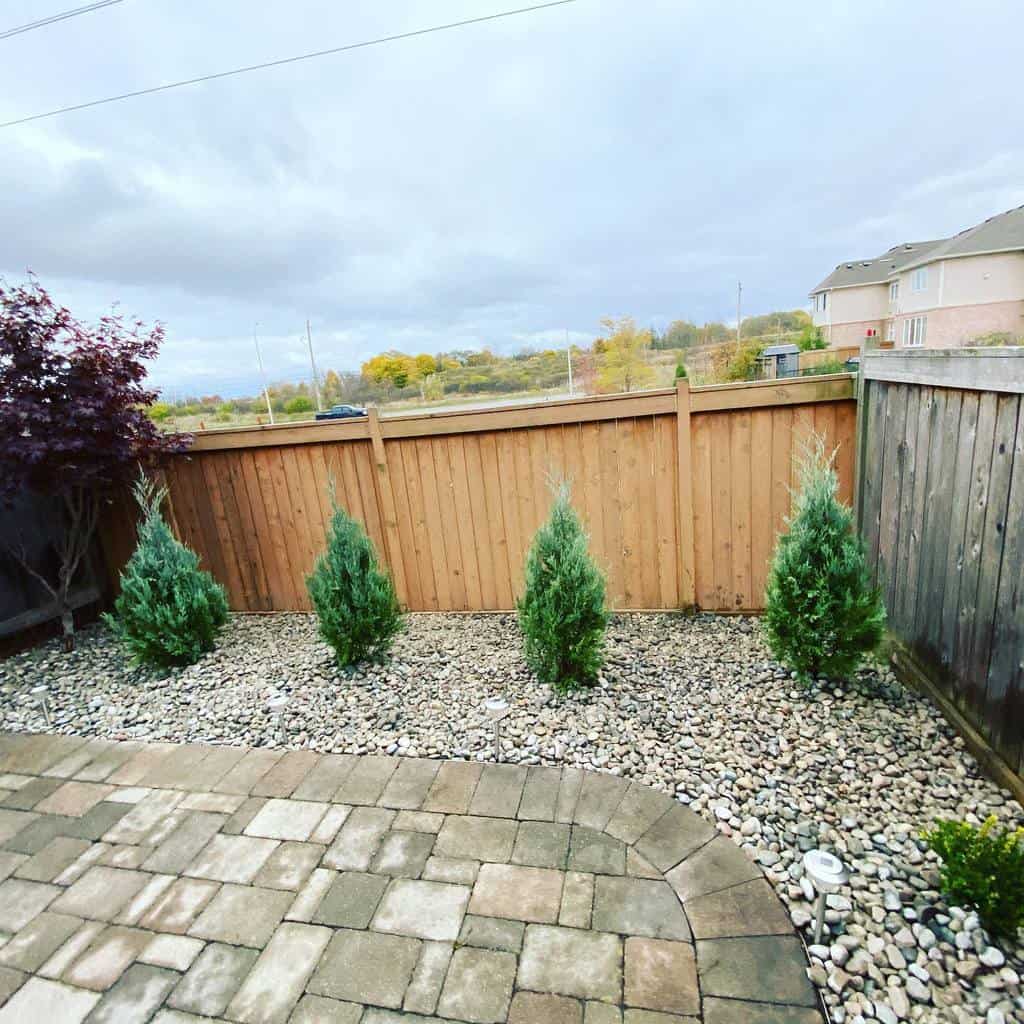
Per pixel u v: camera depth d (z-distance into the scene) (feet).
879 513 10.29
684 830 6.73
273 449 14.56
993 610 6.84
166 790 8.24
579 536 10.00
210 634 12.91
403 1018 4.82
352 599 11.10
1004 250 79.00
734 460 12.25
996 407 6.59
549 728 8.95
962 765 7.31
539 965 5.20
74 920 6.05
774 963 5.05
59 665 13.15
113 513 15.81
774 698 9.16
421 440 13.70
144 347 13.43
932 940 5.13
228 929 5.81
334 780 8.16
